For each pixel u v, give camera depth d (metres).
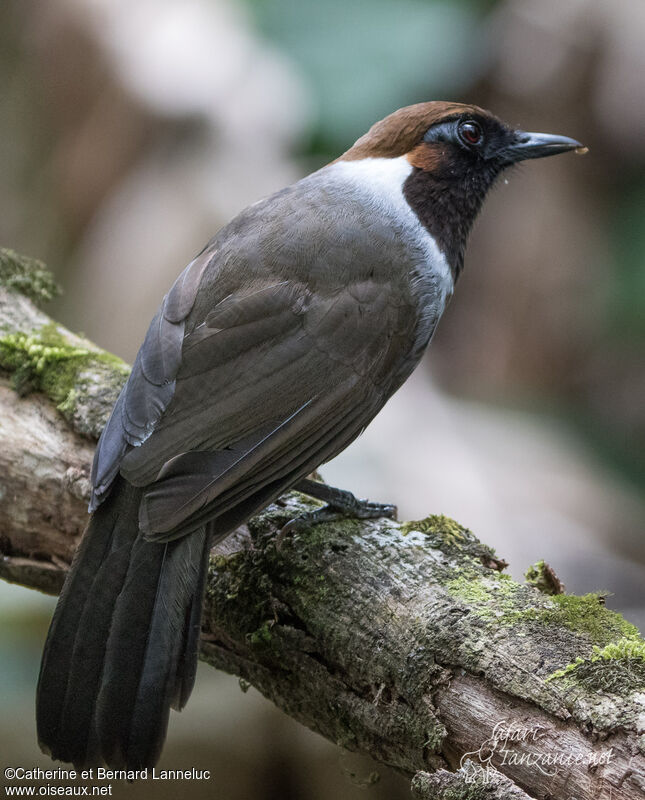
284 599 7.28
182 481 6.79
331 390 7.66
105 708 6.45
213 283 7.77
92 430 8.38
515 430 13.23
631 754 5.68
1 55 15.16
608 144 14.62
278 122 13.28
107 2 13.71
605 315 14.69
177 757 10.50
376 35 14.01
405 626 6.73
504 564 7.39
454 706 6.35
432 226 8.68
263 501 7.21
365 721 6.79
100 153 13.63
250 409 7.36
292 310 7.71
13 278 9.76
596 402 14.60
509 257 14.79
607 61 14.34
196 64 13.32
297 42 13.85
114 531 6.86
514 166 9.55
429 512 11.27
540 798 5.86
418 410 12.66
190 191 12.99
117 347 13.02
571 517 11.96
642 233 14.70
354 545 7.40
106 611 6.64
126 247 13.16
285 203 8.37
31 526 8.47
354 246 8.05
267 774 10.56
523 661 6.24
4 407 8.81
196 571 6.76
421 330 8.32
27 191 14.68
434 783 6.03
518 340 14.82
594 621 6.49
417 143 8.84
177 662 6.54
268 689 7.42
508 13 14.56
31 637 10.89
